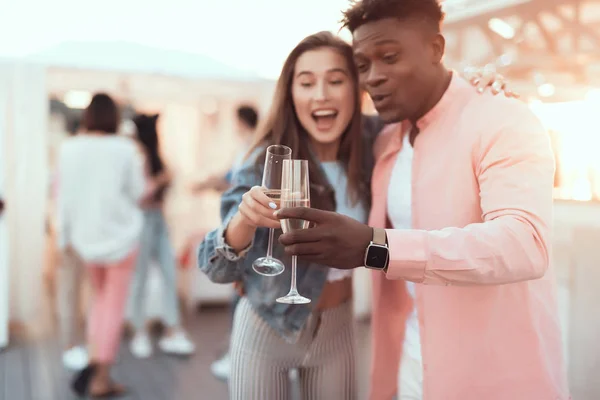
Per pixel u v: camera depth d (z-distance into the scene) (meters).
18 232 4.75
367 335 4.36
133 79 5.11
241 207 1.33
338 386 1.75
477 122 1.41
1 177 4.31
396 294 1.73
